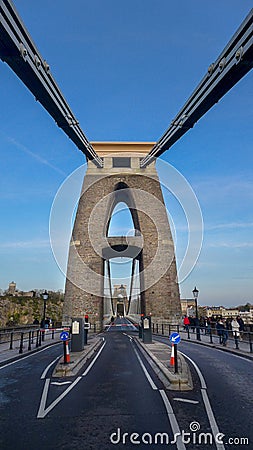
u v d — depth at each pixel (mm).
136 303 45969
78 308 34781
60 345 19188
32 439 4977
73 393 7633
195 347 17328
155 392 7633
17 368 11141
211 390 7762
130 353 15133
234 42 13430
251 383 8477
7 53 12422
